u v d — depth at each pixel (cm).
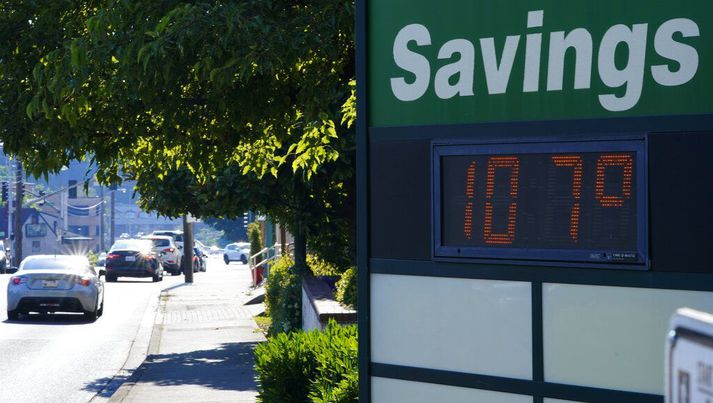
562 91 640
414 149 698
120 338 2469
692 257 591
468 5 679
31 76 1058
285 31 959
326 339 1076
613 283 615
